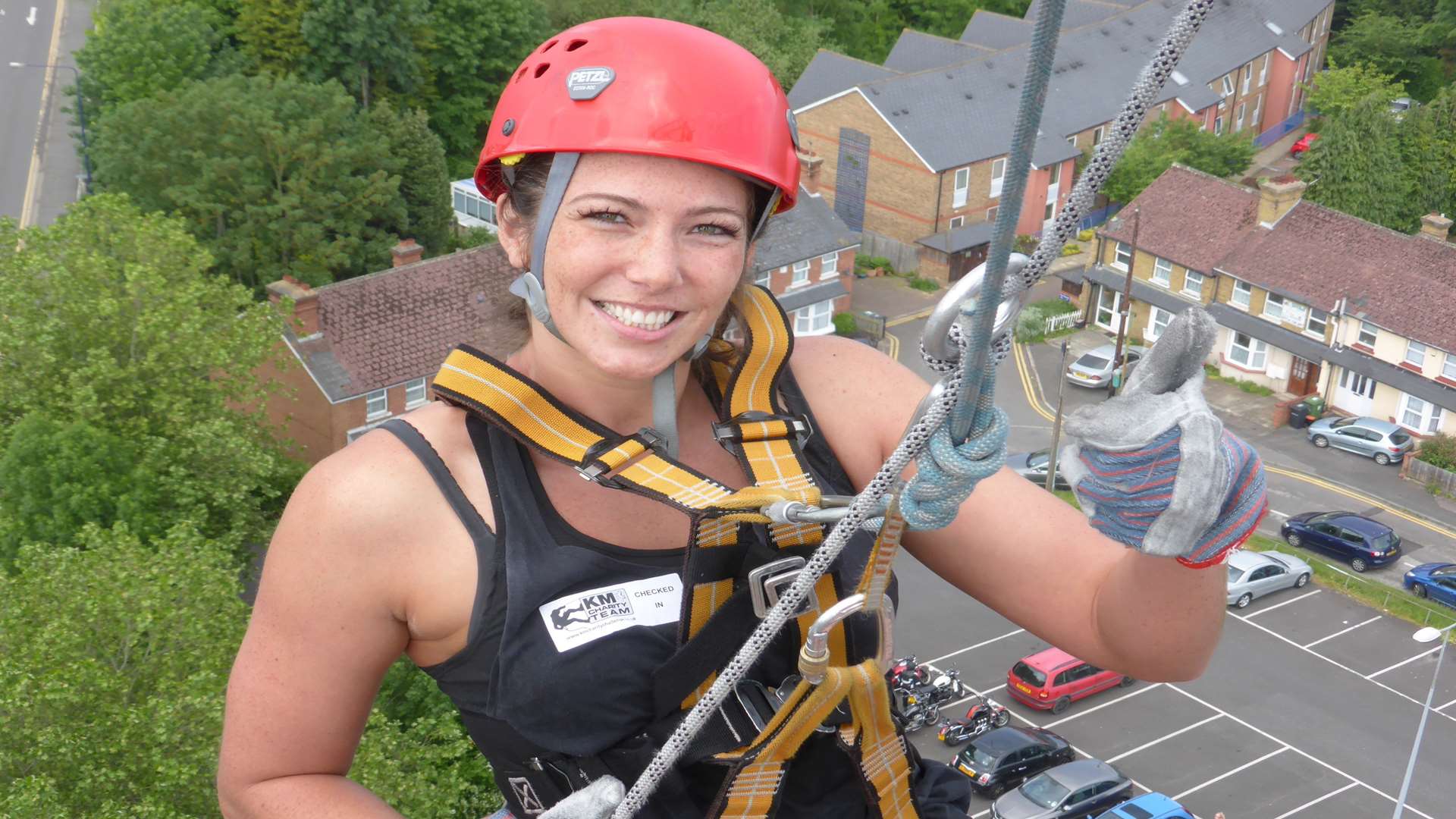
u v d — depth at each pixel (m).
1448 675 32.75
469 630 2.32
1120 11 63.84
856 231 54.22
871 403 2.64
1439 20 71.31
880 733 2.40
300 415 36.09
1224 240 46.06
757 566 2.30
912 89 53.31
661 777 2.19
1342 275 43.59
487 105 57.22
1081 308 49.22
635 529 2.38
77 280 26.44
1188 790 28.78
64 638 18.25
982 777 27.88
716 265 2.25
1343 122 53.94
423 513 2.33
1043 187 53.56
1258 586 34.94
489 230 49.25
